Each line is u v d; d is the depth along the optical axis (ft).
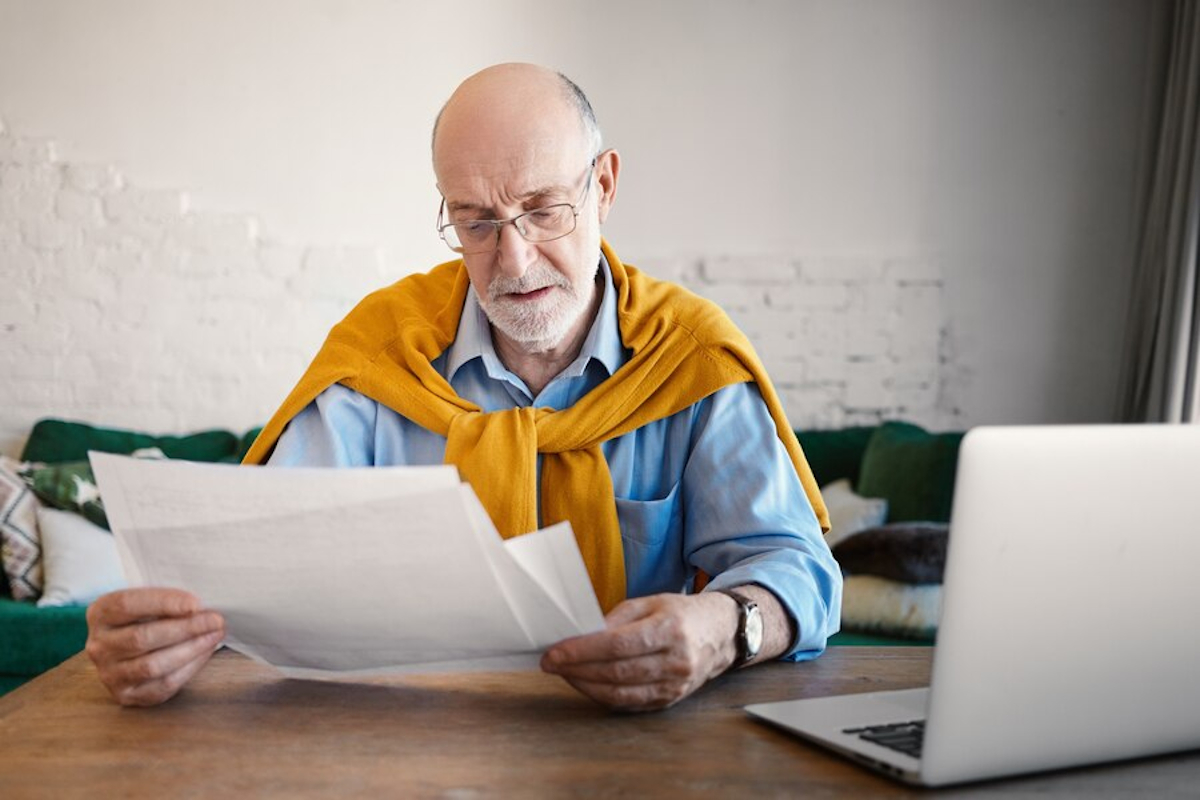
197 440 13.94
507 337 5.33
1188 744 3.19
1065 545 2.85
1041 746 2.97
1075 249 15.12
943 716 2.83
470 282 5.57
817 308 14.98
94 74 14.23
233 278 14.43
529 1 14.64
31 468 12.46
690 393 5.28
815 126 14.92
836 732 3.27
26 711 3.59
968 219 15.07
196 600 3.60
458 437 5.21
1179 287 13.71
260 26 14.42
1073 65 14.98
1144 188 14.65
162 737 3.33
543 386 5.48
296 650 3.78
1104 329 15.16
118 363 14.30
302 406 5.44
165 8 14.29
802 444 13.76
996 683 2.85
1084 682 2.95
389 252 14.62
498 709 3.59
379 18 14.53
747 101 14.85
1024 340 15.15
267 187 14.47
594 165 5.12
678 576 5.36
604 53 14.73
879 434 13.05
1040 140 15.03
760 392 5.41
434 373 5.41
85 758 3.15
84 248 14.24
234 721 3.48
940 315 15.08
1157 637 3.00
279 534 3.39
